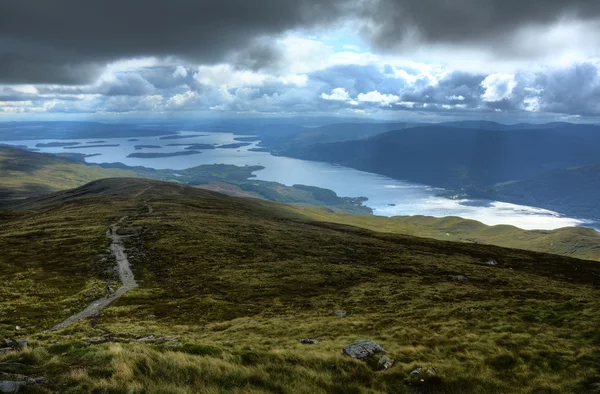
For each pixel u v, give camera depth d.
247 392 17.72
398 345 27.91
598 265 109.44
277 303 53.28
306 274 70.25
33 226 115.44
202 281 65.38
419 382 20.81
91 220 122.88
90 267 74.50
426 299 51.66
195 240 94.69
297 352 24.72
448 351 25.75
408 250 108.12
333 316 44.19
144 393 16.59
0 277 65.50
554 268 102.00
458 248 122.31
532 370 22.23
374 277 70.94
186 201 174.50
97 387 16.30
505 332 28.69
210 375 19.23
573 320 29.89
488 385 20.70
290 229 125.44
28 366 18.12
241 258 82.25
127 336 36.22
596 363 22.12
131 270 72.69
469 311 36.53
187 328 40.53
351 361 23.09
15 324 43.16
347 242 110.75
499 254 117.19
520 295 56.72
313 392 18.91
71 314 48.38
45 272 70.31
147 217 127.38
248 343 31.45
